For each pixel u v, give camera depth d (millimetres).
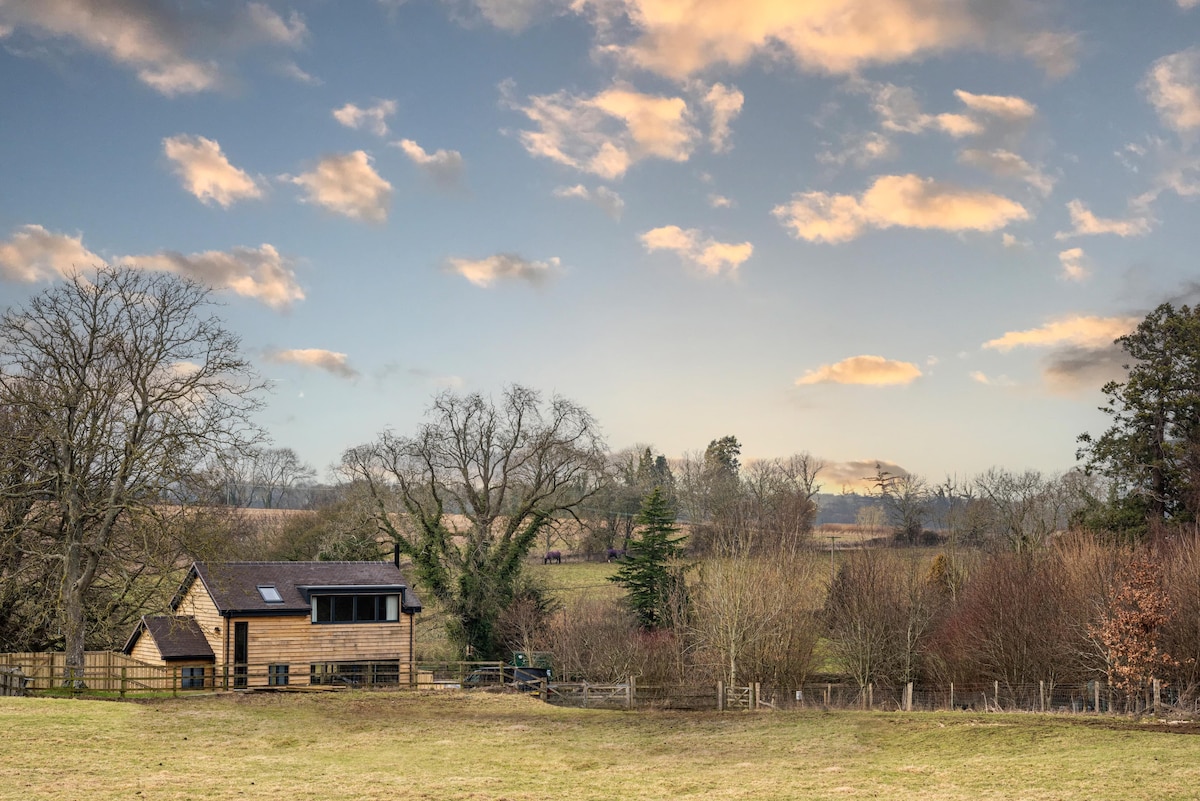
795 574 55062
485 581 61594
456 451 63938
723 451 142125
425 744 26984
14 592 41969
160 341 40531
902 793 19500
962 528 93875
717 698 43094
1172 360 67375
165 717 29875
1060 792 18609
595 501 79625
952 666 52656
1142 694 38031
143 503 39781
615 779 21969
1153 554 47656
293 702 34656
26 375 39875
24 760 21984
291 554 72938
